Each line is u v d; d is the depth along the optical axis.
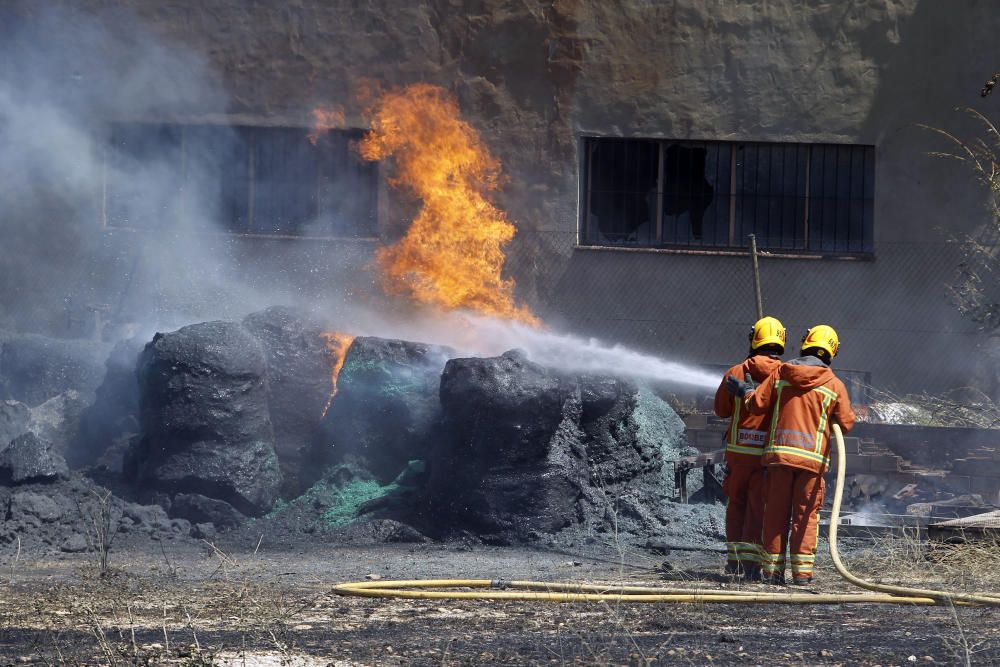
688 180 43.94
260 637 15.09
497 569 22.61
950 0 42.72
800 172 43.75
